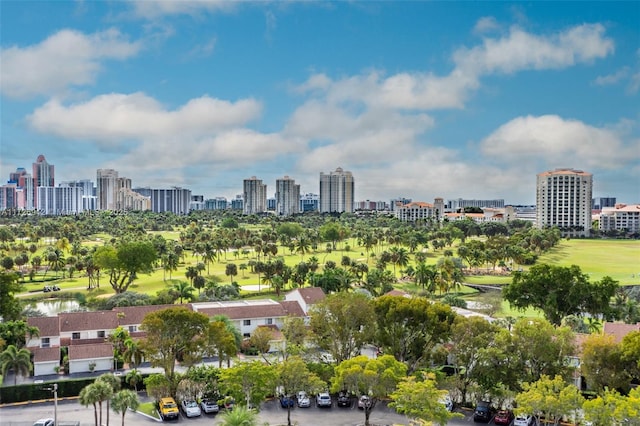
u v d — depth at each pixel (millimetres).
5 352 82562
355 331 88250
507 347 77250
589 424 65312
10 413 75375
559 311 127438
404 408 63875
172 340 80625
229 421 59562
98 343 102625
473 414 75625
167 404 75062
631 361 74500
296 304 125562
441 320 85500
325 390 79812
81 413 75812
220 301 141000
